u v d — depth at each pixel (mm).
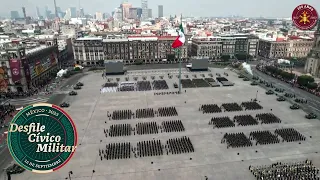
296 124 109125
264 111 123625
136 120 113875
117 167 79250
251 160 82312
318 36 190875
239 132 101312
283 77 185875
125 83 176875
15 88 156250
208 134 100312
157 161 82188
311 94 153125
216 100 140125
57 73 196125
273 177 72688
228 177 73812
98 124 110250
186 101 138875
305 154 85688
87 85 174375
